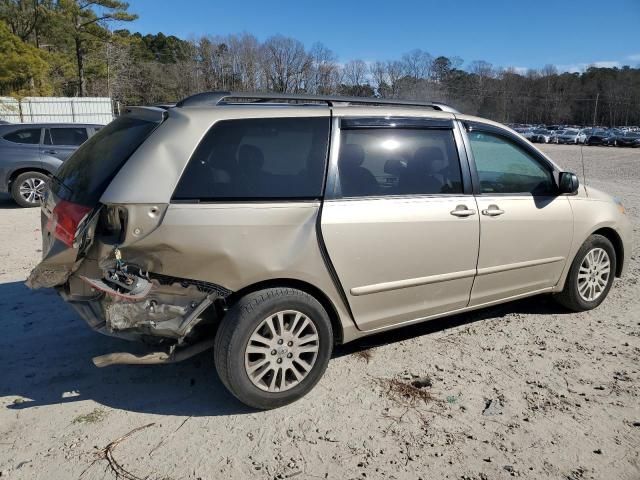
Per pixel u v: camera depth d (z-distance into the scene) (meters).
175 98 78.94
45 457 2.88
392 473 2.80
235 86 83.06
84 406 3.37
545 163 4.54
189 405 3.41
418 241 3.72
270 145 3.38
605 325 4.69
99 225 3.09
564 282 4.76
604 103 100.38
